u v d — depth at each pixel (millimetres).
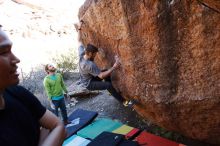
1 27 811
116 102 5930
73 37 12195
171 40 2787
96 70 4145
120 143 3895
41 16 13469
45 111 969
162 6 2674
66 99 6645
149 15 2840
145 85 3416
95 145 3908
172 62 2908
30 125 833
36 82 7676
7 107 784
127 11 3117
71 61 8516
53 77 4852
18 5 13719
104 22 3744
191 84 2873
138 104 3844
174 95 3074
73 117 4992
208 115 2990
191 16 2496
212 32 2438
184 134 3715
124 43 3467
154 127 4660
